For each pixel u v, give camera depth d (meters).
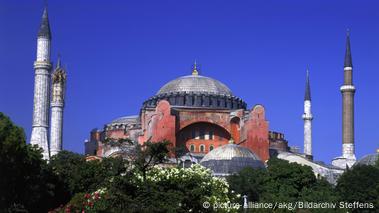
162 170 75.88
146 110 180.38
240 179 128.50
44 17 178.75
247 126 172.12
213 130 178.62
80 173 102.31
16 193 90.94
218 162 155.50
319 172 169.38
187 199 68.19
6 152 87.19
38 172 94.62
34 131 172.88
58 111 187.25
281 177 130.25
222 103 185.62
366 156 186.25
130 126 195.75
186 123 175.62
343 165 194.12
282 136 192.12
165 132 169.62
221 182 81.69
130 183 66.19
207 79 192.50
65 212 66.12
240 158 156.38
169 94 186.88
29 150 95.56
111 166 91.50
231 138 172.88
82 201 66.75
